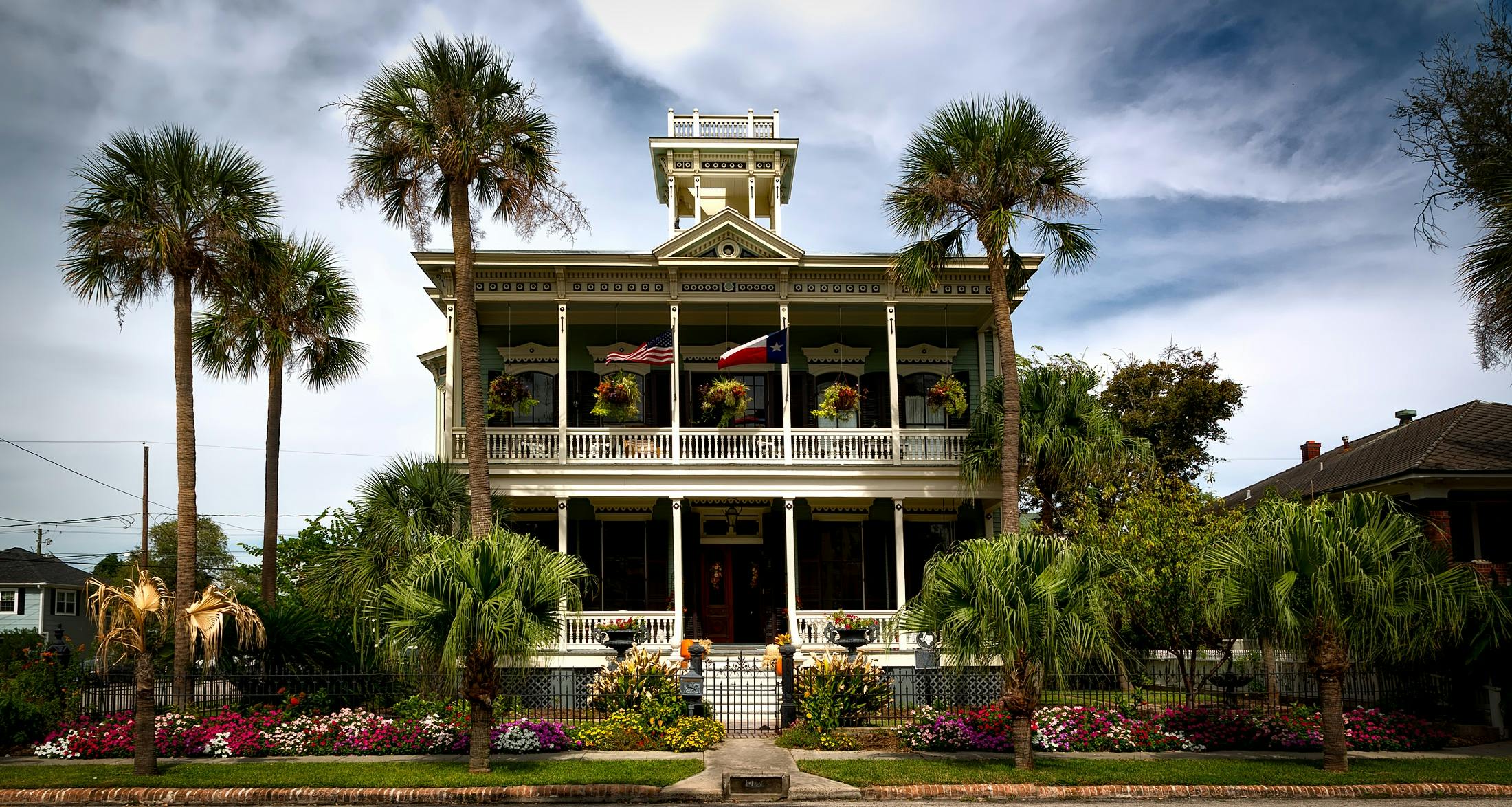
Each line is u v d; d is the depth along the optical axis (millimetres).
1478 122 18547
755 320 25375
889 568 25109
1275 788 12070
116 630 13297
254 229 15289
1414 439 23750
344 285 22859
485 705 13070
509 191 19469
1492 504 22422
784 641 21469
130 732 14977
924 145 19766
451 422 22812
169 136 14781
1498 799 11961
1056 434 21188
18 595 43969
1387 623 12422
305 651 17281
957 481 23156
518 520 24688
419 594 12750
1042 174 19422
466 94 18766
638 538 24953
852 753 14484
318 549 32219
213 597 15219
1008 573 12477
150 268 14859
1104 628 12984
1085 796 12055
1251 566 13086
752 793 12141
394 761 13953
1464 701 16281
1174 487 19719
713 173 27172
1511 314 17109
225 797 12023
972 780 12523
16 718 15078
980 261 23531
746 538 25047
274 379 22016
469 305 19125
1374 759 13805
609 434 23000
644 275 23484
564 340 23141
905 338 25891
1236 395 34000
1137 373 35125
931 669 18578
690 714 15977
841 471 22922
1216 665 19312
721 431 23031
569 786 12125
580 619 20906
